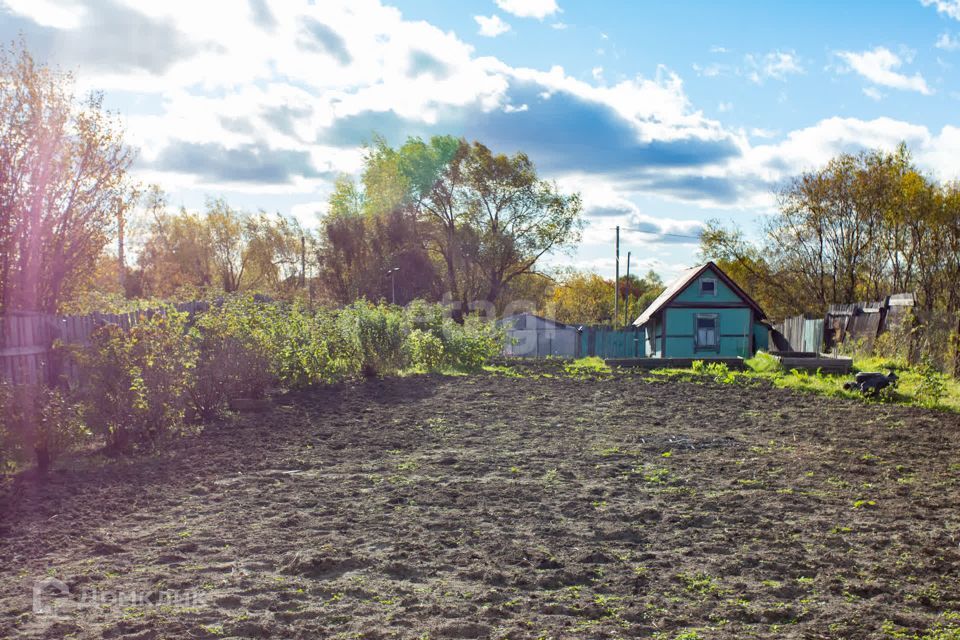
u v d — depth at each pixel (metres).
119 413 8.75
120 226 13.09
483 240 48.88
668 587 4.49
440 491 6.80
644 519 5.99
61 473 7.56
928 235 30.02
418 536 5.47
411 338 19.78
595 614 4.06
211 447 8.94
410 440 9.48
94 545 5.17
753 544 5.34
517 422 11.00
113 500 6.48
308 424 10.66
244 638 3.70
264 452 8.65
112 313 12.21
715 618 4.02
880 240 33.97
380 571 4.73
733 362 22.50
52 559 4.95
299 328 15.96
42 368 10.25
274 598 4.26
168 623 3.84
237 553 5.07
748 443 9.43
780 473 7.68
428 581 4.57
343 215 50.97
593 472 7.68
